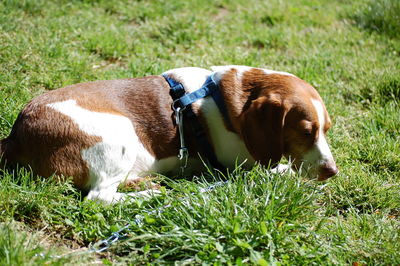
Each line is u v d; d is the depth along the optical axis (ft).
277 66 8.54
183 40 8.98
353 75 8.45
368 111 7.79
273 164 6.40
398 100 7.98
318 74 8.46
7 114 6.94
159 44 8.78
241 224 5.88
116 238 5.86
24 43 8.01
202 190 6.23
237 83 6.59
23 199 6.02
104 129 6.25
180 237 5.81
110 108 6.38
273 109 6.35
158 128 6.49
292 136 6.42
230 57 8.55
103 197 6.20
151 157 6.52
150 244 5.82
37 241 5.82
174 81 6.63
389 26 9.90
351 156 7.06
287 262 5.70
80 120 6.22
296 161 6.50
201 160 6.65
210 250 5.75
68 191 6.24
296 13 10.67
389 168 6.96
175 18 9.41
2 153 6.21
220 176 6.65
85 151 6.20
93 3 9.68
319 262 5.74
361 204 6.45
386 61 8.87
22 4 8.96
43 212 5.99
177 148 6.55
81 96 6.36
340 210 6.44
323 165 6.42
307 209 6.14
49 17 8.93
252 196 6.13
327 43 9.36
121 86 6.56
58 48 8.05
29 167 6.23
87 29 8.81
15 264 5.47
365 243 5.95
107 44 8.41
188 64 8.32
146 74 7.96
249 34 9.40
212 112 6.53
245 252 5.74
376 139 7.22
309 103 6.42
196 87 6.61
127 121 6.40
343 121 7.58
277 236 5.82
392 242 5.96
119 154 6.27
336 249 5.84
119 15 9.52
